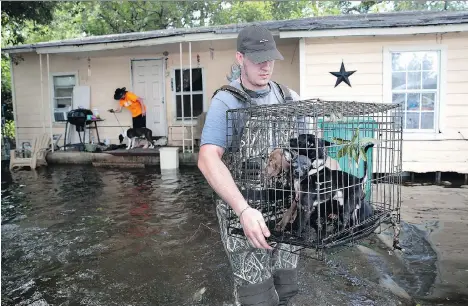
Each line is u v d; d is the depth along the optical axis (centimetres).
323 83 820
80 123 1133
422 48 778
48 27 2297
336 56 810
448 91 775
